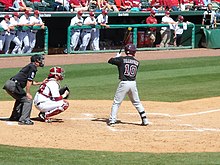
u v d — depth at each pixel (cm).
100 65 6038
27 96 3325
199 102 4278
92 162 2467
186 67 6069
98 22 6969
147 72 5681
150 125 3466
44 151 2689
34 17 6562
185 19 8044
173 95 4556
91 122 3500
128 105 4128
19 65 5866
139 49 7281
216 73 5700
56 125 3353
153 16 7356
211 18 7856
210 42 7750
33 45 6631
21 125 3284
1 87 4719
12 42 6656
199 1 8375
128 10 7575
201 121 3650
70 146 2866
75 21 6862
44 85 3438
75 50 6962
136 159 2550
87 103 4156
